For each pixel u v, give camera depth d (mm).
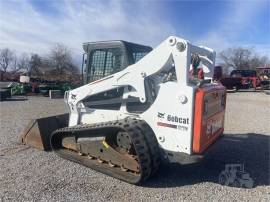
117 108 5414
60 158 5816
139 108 5129
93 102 5660
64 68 48156
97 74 5758
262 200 4145
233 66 67062
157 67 4734
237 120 10422
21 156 5949
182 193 4355
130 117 5027
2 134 7848
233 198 4199
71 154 5770
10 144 6832
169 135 4582
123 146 4871
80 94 5707
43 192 4320
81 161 5406
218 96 5242
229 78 27969
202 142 4484
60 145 6137
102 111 5500
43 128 6438
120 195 4270
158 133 4684
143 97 4914
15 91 21906
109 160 5086
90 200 4105
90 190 4414
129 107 5250
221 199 4168
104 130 5051
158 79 4965
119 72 5164
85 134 5484
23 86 22172
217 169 5336
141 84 4914
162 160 4672
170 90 4535
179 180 4820
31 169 5223
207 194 4324
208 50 5523
